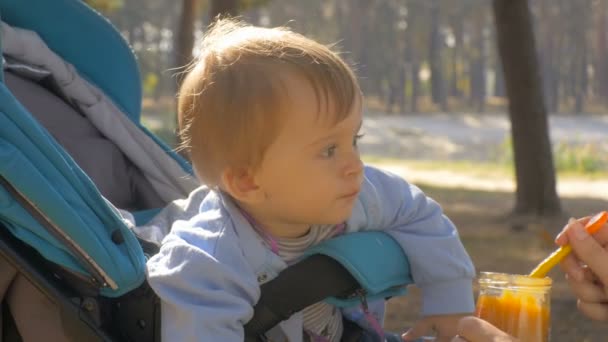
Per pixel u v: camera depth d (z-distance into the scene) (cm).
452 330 214
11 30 256
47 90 267
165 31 7169
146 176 266
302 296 195
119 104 272
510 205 1575
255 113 185
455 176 2355
